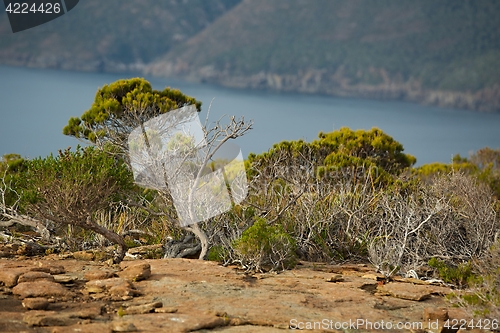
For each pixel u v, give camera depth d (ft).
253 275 24.12
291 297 21.21
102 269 23.56
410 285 23.77
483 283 21.58
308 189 31.86
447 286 24.93
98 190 24.84
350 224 30.19
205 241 26.37
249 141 134.62
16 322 17.44
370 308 20.76
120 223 29.01
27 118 272.10
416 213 28.89
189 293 21.03
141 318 18.30
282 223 29.68
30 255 26.08
